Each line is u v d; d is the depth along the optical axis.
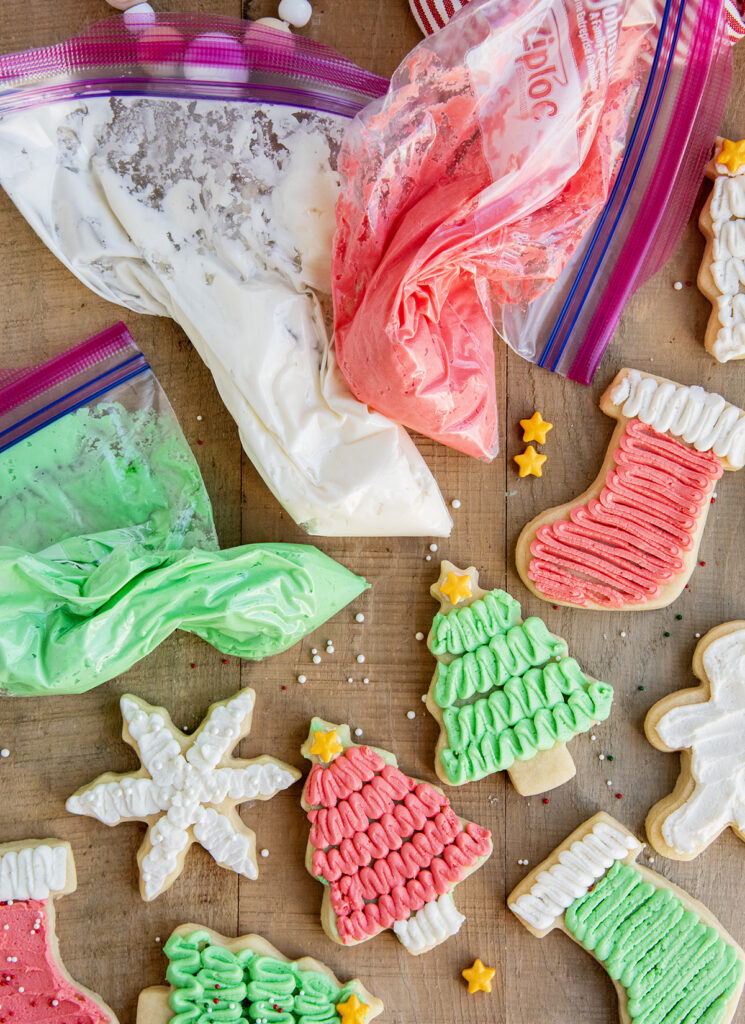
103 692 0.59
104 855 0.59
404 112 0.55
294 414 0.57
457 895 0.59
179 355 0.59
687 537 0.59
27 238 0.59
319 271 0.58
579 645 0.60
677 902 0.58
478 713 0.59
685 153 0.58
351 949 0.59
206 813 0.58
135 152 0.58
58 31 0.59
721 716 0.59
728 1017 0.58
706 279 0.59
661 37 0.56
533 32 0.54
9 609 0.55
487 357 0.58
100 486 0.59
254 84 0.58
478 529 0.60
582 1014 0.59
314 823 0.58
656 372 0.60
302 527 0.58
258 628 0.57
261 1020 0.58
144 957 0.59
